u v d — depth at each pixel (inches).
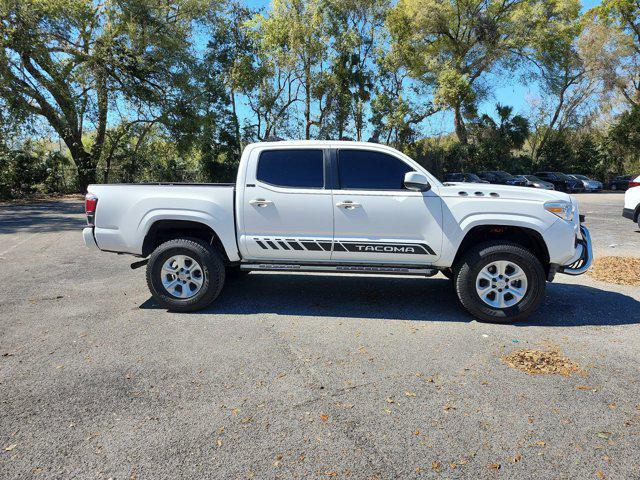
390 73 1432.1
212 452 104.3
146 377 141.5
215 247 217.0
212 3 1151.0
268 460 101.7
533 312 210.5
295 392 133.0
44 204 800.3
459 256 208.5
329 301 226.1
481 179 1316.4
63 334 177.8
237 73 1343.5
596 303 225.1
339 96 1384.1
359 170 203.9
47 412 120.7
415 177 189.3
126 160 1153.4
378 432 113.0
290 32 1304.1
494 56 1430.9
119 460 101.3
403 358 157.9
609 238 419.8
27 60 924.6
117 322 192.4
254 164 206.4
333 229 201.9
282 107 1443.2
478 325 193.0
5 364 149.9
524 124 1579.7
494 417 120.1
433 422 117.6
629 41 1523.1
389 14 1376.7
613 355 161.2
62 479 95.0
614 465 100.8
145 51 997.2
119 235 208.1
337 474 97.2
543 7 1421.0
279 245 204.8
